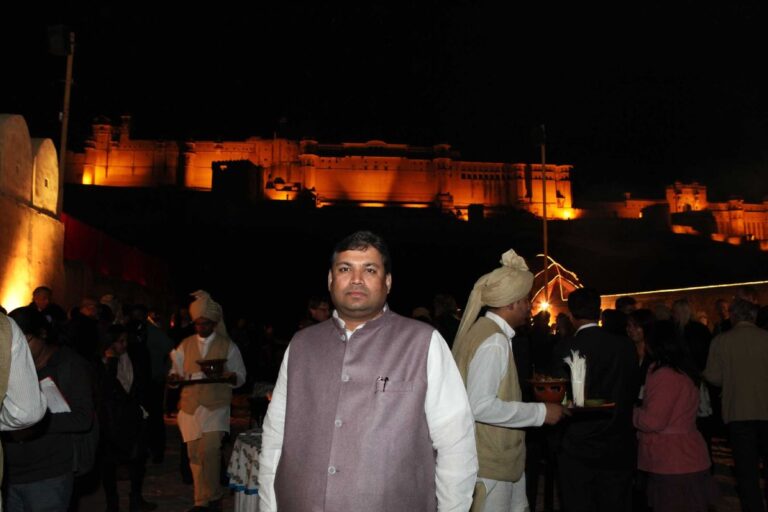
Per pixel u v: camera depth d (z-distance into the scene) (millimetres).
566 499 4203
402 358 2303
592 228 59531
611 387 4195
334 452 2211
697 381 6535
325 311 6918
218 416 5984
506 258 3818
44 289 8016
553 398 3504
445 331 7645
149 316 11516
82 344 5676
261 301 35969
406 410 2240
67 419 3701
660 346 4477
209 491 5930
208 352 6090
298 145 73562
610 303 16656
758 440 5637
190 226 51062
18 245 10484
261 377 13781
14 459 3596
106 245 17312
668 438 4359
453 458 2273
